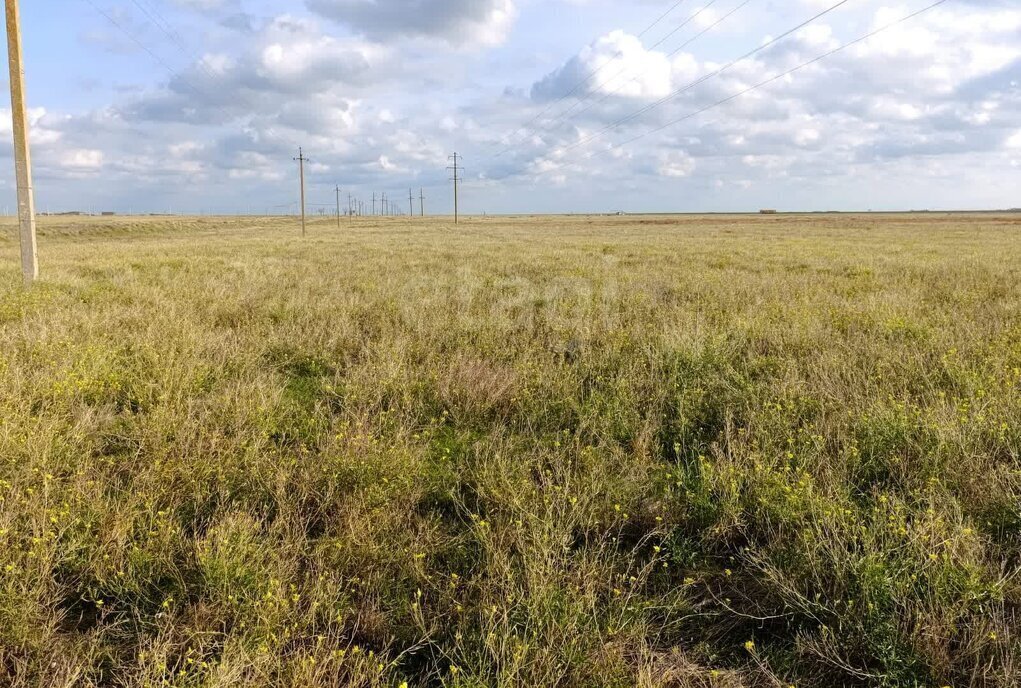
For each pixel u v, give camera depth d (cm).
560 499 410
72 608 325
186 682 259
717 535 394
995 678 263
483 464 488
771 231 6094
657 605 321
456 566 365
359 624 313
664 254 2702
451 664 269
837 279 1570
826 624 314
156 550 355
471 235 5522
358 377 704
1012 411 522
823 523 369
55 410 554
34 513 370
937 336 809
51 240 5512
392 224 10225
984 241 3694
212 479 452
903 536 352
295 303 1152
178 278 1553
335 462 471
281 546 365
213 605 312
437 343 898
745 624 323
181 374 681
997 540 373
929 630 282
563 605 304
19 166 1420
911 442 482
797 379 651
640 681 261
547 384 669
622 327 985
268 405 602
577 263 2255
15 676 269
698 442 547
